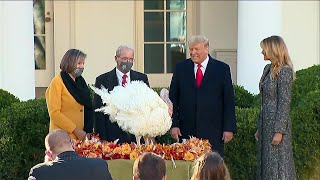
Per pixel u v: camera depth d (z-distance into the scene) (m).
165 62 16.67
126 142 8.45
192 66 8.65
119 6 15.98
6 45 11.82
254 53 12.27
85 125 8.48
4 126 9.41
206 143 7.92
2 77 11.84
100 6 15.92
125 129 7.58
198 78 8.61
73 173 6.07
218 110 8.60
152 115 7.41
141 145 7.73
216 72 8.58
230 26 16.39
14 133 9.39
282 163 8.02
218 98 8.59
